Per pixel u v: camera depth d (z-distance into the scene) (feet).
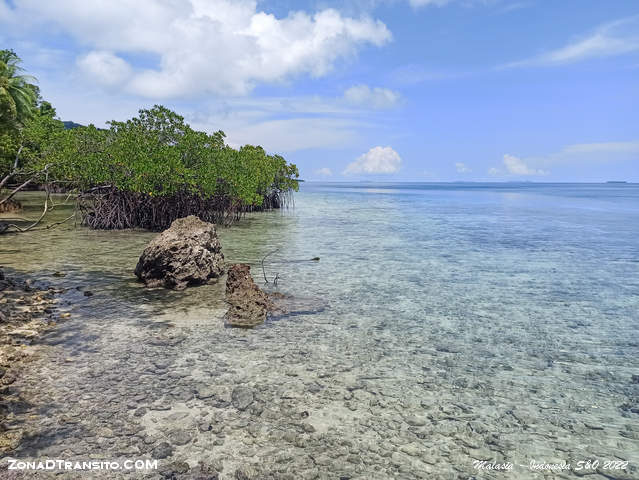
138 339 22.33
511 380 18.93
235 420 14.99
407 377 18.98
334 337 23.70
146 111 78.69
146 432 14.10
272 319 26.37
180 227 36.52
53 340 21.79
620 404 16.92
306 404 16.30
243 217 105.81
